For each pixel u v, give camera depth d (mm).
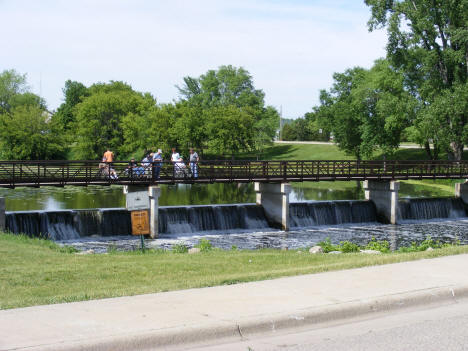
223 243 29297
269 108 107375
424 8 48938
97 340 6660
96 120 89938
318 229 35531
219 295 9188
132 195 17234
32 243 19641
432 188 58375
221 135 80750
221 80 110812
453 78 51781
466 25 47188
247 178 35562
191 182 33938
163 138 81625
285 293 9297
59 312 8070
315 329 7887
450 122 51125
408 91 58469
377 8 50125
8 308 8648
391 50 50938
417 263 12234
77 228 29734
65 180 30312
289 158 93062
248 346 7059
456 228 36875
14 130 90000
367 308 8625
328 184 67375
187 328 7199
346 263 12422
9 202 43031
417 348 6930
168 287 10078
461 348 6930
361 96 64375
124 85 118812
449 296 9484
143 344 6883
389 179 39812
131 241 29188
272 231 34375
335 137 76875
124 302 8719
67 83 146375
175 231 32312
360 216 39594
